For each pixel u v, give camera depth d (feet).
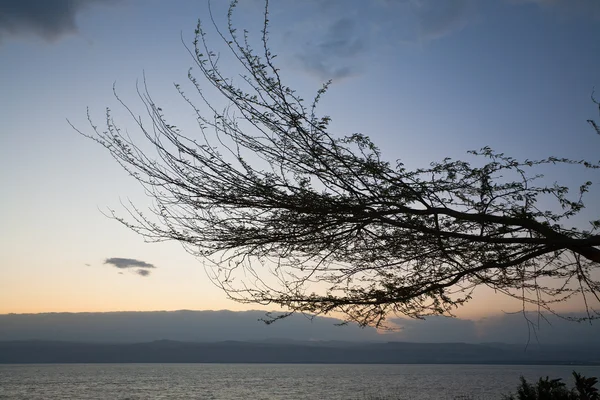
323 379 561.84
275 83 14.26
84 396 300.81
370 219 14.62
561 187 14.96
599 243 14.01
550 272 15.35
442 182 14.97
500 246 14.78
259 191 14.19
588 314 15.08
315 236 14.78
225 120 14.57
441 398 203.72
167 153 14.53
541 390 21.35
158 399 268.62
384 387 349.82
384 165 14.87
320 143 14.34
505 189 14.96
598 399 20.21
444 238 14.51
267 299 15.08
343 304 14.88
